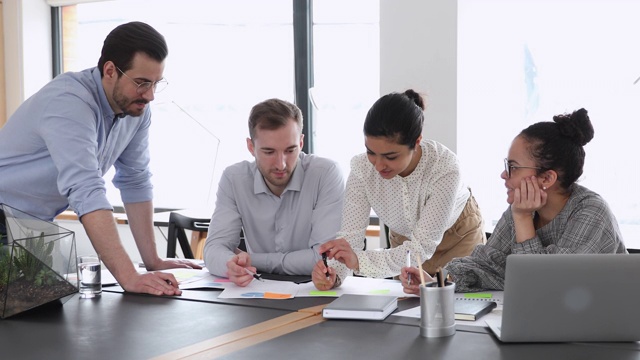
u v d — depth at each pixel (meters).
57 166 2.12
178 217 3.79
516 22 3.74
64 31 5.22
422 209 2.23
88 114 2.14
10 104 5.16
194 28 4.78
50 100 2.14
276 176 2.37
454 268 2.04
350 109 4.38
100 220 2.10
